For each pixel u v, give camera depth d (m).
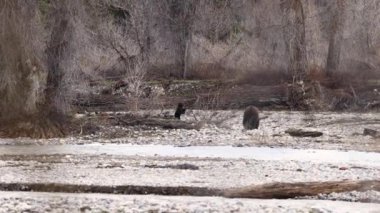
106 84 118.56
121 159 66.31
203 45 141.75
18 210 42.94
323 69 129.38
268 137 87.19
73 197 47.28
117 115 101.75
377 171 57.94
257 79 128.62
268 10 137.38
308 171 57.66
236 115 110.69
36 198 46.81
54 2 91.56
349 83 126.19
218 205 44.44
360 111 120.50
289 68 127.50
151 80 130.50
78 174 55.22
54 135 88.88
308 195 48.34
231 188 48.84
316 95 122.56
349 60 131.12
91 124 94.06
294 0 127.00
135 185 50.03
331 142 82.75
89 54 110.81
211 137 87.94
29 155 70.12
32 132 88.06
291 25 126.94
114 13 140.62
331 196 48.12
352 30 135.00
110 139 87.00
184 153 72.38
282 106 122.69
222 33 145.12
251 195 48.09
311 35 131.75
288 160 66.06
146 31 137.00
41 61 90.06
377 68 129.25
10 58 87.88
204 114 110.06
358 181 50.00
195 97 121.44
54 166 60.34
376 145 79.81
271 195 48.03
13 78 88.12
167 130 95.81
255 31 136.50
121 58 126.94
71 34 92.25
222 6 146.62
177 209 43.09
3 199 46.38
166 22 140.88
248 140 84.69
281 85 125.31
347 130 94.88
